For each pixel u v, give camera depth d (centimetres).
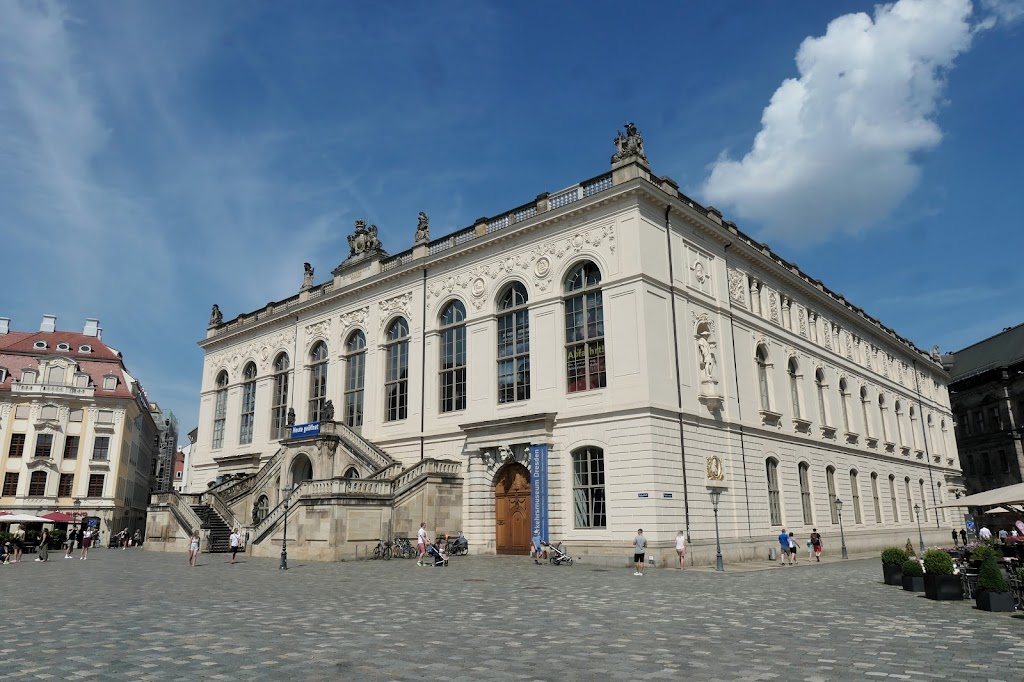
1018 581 1667
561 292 3638
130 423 7962
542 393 3597
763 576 2617
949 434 7412
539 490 3425
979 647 1197
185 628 1399
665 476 3164
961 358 9644
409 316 4438
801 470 4422
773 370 4262
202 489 5841
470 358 4000
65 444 7119
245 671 1015
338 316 4956
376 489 3472
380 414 4475
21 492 6794
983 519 7575
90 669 1028
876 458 5519
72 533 5641
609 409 3297
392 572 2720
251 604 1775
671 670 1027
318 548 3350
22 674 996
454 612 1630
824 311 5247
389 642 1245
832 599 1889
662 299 3428
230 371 5881
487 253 4038
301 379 5128
